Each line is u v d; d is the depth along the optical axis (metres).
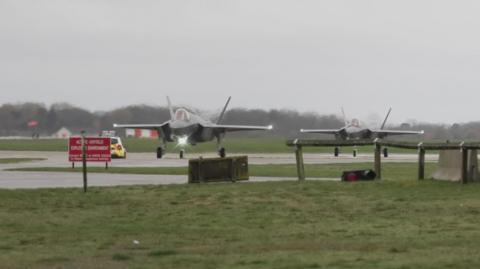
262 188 94.31
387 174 136.25
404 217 67.38
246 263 44.84
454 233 57.25
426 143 102.31
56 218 68.88
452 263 43.72
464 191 86.62
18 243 54.31
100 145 104.88
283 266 43.59
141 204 79.88
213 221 66.25
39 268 44.31
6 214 71.81
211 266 44.12
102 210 75.06
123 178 126.00
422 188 90.94
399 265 43.25
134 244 53.75
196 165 105.94
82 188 97.38
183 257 47.50
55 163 195.00
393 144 107.69
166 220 67.19
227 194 87.88
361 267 42.97
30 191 93.25
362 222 64.62
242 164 109.56
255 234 58.34
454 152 100.50
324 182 101.88
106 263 45.84
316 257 46.66
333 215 69.62
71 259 47.41
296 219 67.25
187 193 89.75
